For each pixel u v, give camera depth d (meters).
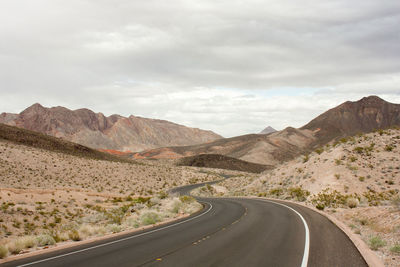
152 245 11.14
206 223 17.20
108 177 81.25
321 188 34.19
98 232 14.80
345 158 40.41
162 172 106.31
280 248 10.23
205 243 11.33
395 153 39.38
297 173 45.97
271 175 56.03
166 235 13.38
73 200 43.28
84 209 38.94
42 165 74.50
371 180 33.53
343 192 31.11
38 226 26.73
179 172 116.12
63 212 35.06
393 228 11.50
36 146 116.94
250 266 8.19
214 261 8.73
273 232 13.48
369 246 9.81
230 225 16.06
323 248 10.12
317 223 15.81
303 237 12.10
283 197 37.12
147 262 8.72
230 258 9.04
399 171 34.22
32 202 37.47
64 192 46.28
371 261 8.18
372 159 39.00
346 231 12.89
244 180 77.75
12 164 67.94
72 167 80.88
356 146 44.53
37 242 12.16
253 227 15.09
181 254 9.63
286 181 46.22
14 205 33.69
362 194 29.66
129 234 14.05
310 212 21.16
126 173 89.69
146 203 35.41
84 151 135.00
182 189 78.44
